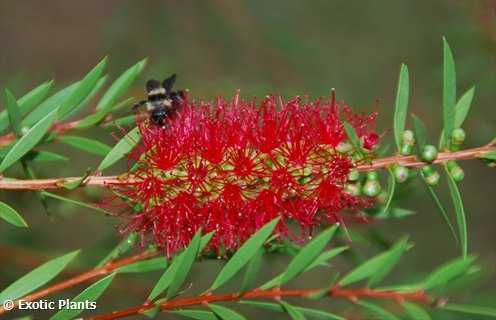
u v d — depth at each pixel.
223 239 0.59
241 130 0.59
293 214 0.59
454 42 0.86
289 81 1.04
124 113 0.69
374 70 1.17
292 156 0.59
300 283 1.22
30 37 1.38
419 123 0.57
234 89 0.82
